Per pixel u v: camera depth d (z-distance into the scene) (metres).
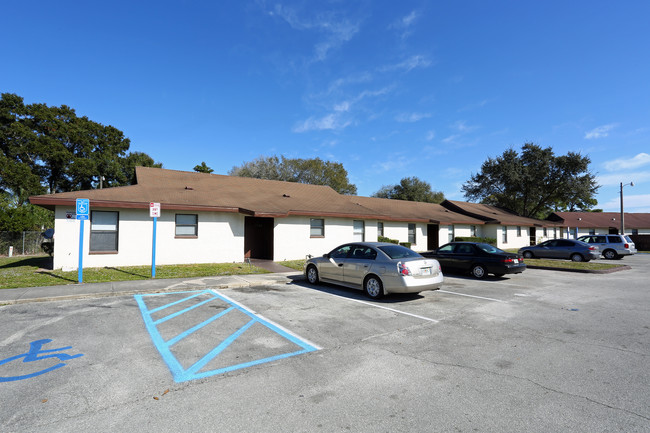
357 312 7.53
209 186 19.39
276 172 50.00
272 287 10.53
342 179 54.31
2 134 31.95
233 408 3.47
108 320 6.68
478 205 37.12
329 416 3.33
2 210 23.09
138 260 14.52
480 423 3.20
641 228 42.97
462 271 13.52
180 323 6.53
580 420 3.25
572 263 17.72
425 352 5.12
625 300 9.03
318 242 19.20
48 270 12.90
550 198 43.50
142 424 3.17
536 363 4.68
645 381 4.11
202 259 15.96
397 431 3.07
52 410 3.41
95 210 13.88
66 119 37.12
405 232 25.55
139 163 44.84
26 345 5.26
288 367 4.54
